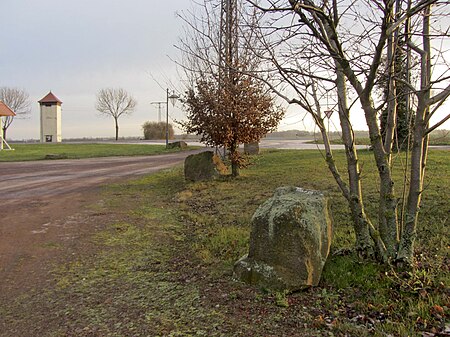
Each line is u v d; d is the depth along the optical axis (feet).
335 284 12.49
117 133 204.44
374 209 20.33
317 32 11.23
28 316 11.16
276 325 10.21
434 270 12.85
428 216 18.54
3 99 183.62
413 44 12.60
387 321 10.14
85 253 16.88
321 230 12.85
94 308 11.55
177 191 33.17
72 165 61.93
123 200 29.96
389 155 13.60
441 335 9.43
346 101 13.50
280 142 131.75
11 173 49.78
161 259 16.02
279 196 13.70
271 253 12.53
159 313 11.09
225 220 21.89
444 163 35.22
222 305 11.44
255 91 35.42
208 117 35.96
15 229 20.94
